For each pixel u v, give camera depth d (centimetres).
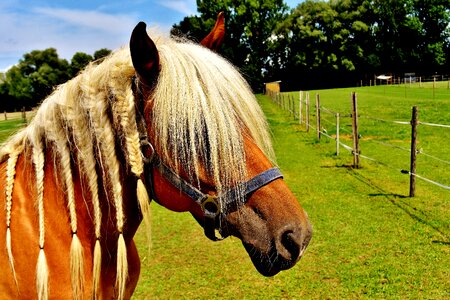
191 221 628
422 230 523
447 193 678
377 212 601
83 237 170
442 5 6450
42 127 172
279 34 6450
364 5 6544
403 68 6744
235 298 390
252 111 165
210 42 202
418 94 3278
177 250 511
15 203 169
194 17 5794
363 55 6581
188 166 157
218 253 496
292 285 407
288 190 165
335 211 617
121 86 164
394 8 6531
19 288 164
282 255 155
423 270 420
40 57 2772
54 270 162
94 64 191
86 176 169
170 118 154
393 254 461
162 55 166
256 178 159
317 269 436
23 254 163
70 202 166
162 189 166
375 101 2758
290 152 1139
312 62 6475
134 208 179
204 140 155
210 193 158
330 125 1673
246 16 5869
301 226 158
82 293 167
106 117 164
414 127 650
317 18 6388
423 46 6588
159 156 161
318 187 759
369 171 870
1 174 178
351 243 497
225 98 158
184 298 395
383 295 380
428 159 954
